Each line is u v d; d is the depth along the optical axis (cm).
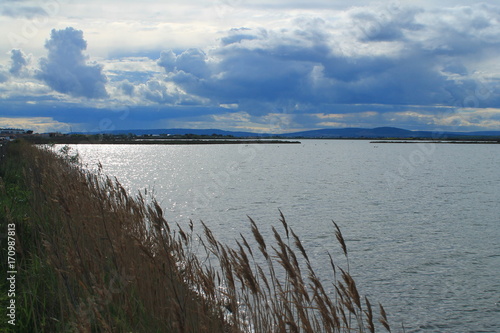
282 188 4272
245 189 4150
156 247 622
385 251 1811
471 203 3306
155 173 6128
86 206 777
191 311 560
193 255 684
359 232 2173
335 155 13175
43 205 930
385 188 4362
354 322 1061
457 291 1364
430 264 1627
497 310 1215
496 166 8244
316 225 2334
